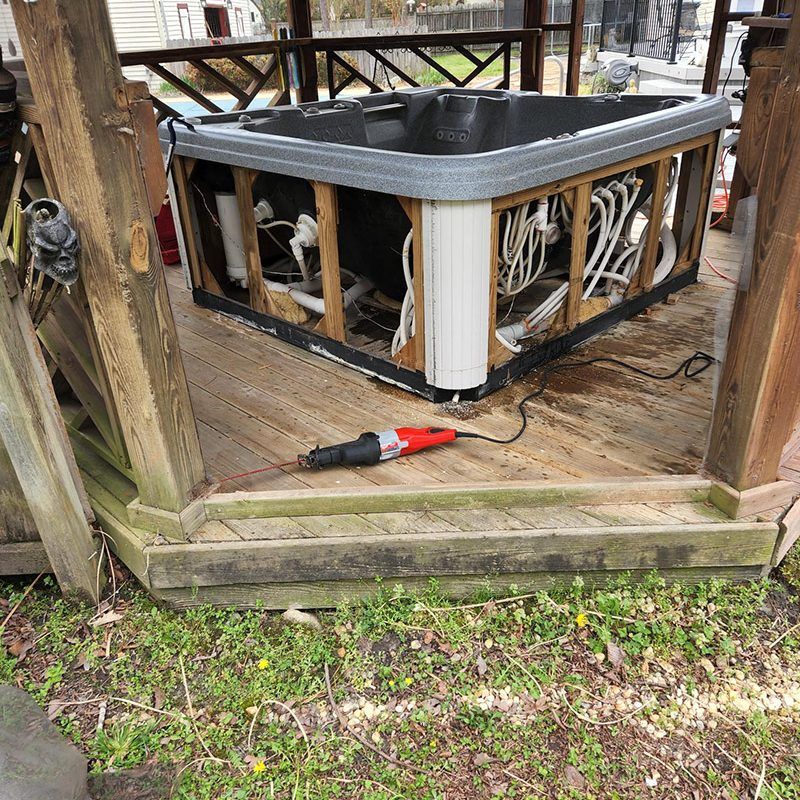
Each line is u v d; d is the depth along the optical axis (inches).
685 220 126.0
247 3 748.0
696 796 55.1
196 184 116.9
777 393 63.6
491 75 584.4
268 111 124.2
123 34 615.8
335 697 63.9
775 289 58.3
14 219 59.5
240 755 59.4
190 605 73.2
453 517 70.9
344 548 68.2
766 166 56.1
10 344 60.3
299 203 108.5
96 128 52.4
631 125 98.1
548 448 82.0
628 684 63.8
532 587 72.1
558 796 55.2
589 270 104.3
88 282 58.8
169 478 67.2
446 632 68.8
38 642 71.5
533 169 82.6
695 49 401.7
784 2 118.5
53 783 53.1
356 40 167.3
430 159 78.3
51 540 70.8
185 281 139.0
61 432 68.7
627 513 70.1
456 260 80.8
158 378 63.2
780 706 61.6
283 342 112.9
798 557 75.7
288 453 83.0
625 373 99.3
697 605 70.7
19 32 49.8
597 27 531.8
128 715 63.4
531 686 63.6
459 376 89.0
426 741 59.8
